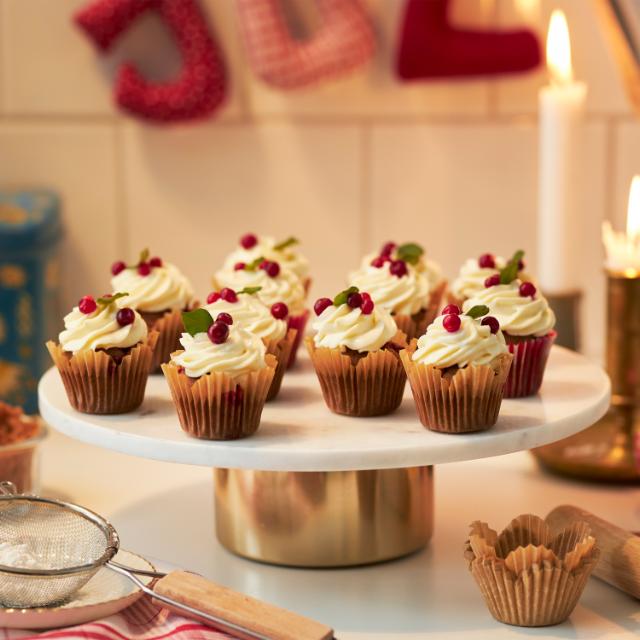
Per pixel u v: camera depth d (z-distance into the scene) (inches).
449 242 62.1
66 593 39.2
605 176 62.0
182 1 57.8
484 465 49.7
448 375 40.2
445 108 60.5
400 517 43.0
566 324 50.4
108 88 59.7
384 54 59.9
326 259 62.0
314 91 60.1
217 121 60.2
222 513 43.8
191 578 39.6
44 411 43.2
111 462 50.6
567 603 39.8
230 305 44.1
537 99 60.4
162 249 61.4
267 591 41.6
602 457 47.8
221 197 61.0
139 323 42.8
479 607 40.8
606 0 55.3
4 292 56.2
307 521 42.6
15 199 57.9
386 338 42.2
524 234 62.1
